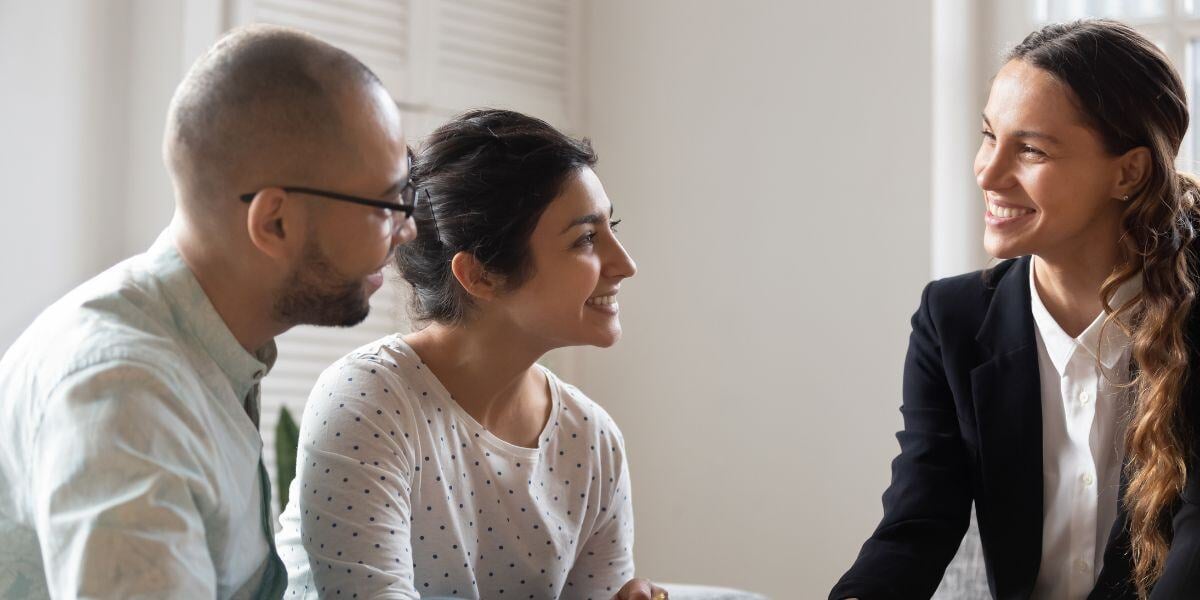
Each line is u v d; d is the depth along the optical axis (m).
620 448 1.68
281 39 1.18
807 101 3.09
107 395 1.08
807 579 2.98
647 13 3.38
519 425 1.59
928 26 2.91
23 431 1.11
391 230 1.22
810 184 3.06
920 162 2.90
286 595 1.53
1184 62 2.66
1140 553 1.52
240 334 1.24
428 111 3.11
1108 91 1.49
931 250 2.88
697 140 3.26
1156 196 1.52
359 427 1.43
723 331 3.17
